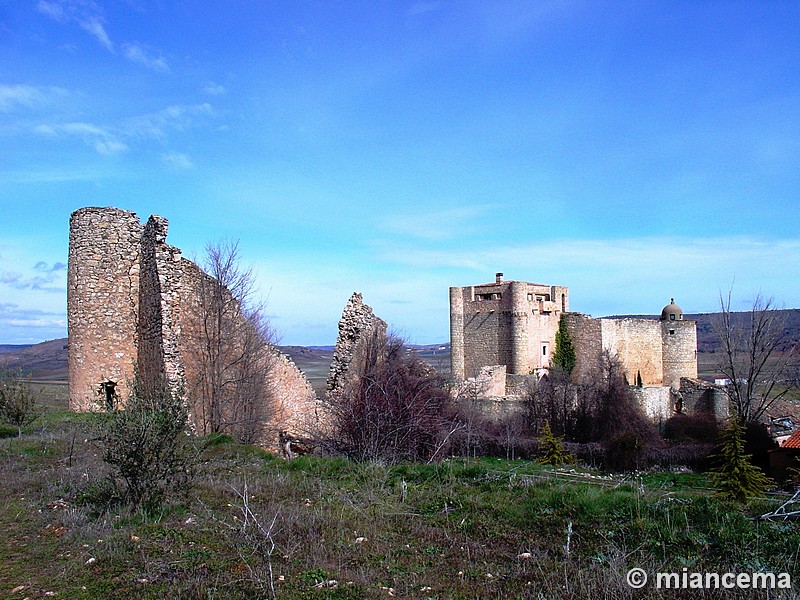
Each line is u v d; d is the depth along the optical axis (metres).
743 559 7.59
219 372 20.12
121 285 21.56
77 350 21.38
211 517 9.38
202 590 6.67
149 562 7.43
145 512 9.45
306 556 7.82
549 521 9.48
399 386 18.67
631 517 9.33
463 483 12.21
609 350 51.41
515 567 7.72
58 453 14.26
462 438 20.66
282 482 11.88
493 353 52.59
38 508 9.90
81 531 8.62
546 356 54.00
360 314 22.11
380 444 17.05
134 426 9.81
